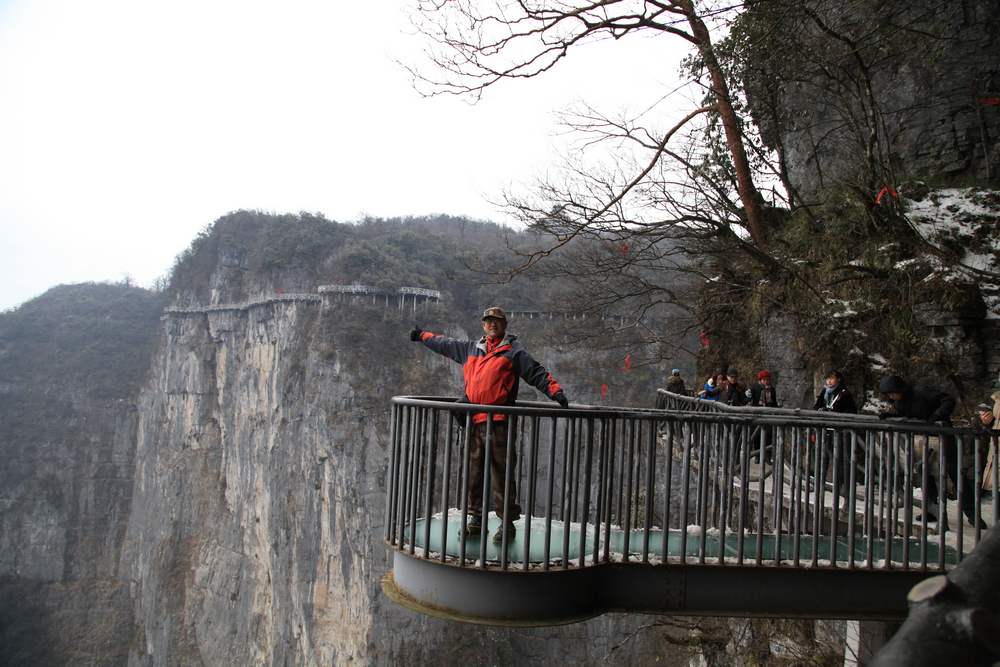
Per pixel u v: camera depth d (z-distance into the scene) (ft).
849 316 50.52
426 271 327.47
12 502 466.70
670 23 52.11
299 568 264.31
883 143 56.90
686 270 71.46
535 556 18.37
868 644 30.25
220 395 368.68
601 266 69.05
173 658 324.19
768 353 60.90
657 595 18.97
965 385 42.75
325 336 285.84
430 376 288.71
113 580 437.99
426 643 222.69
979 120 50.93
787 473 36.60
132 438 497.87
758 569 19.29
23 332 548.31
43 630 407.85
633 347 81.00
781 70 54.29
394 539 19.19
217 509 350.02
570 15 52.49
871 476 19.67
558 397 17.67
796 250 60.13
